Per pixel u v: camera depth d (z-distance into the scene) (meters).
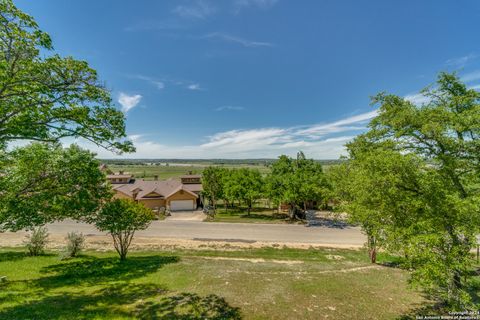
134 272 12.99
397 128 9.73
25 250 19.33
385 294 10.48
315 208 41.88
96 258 16.77
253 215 37.25
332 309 8.86
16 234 25.05
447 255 6.59
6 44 6.49
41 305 8.20
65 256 16.45
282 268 14.40
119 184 47.50
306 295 10.02
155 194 41.44
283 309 8.68
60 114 7.66
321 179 30.56
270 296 9.75
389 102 11.00
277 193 33.66
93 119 8.15
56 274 12.93
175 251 20.02
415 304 9.52
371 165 8.70
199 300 9.06
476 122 7.63
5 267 14.16
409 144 9.33
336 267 15.15
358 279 12.43
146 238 24.27
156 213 37.12
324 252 20.22
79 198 10.57
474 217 6.79
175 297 9.31
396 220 8.22
